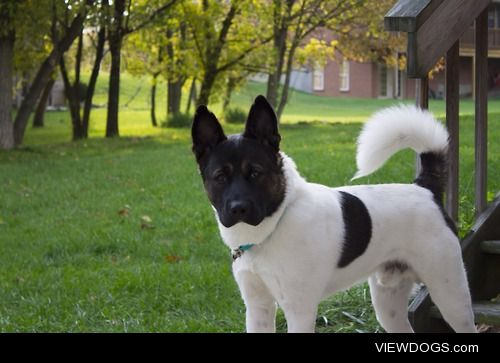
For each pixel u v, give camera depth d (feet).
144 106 127.03
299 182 12.66
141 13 69.72
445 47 15.08
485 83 16.90
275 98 80.18
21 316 17.37
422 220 13.20
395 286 14.23
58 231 27.55
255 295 13.02
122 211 30.25
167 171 41.29
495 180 27.66
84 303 18.35
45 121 107.76
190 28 79.15
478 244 16.14
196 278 19.88
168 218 28.73
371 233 12.94
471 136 44.65
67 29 62.28
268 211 12.15
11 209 32.58
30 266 22.86
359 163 14.20
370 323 16.16
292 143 52.65
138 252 24.22
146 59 86.99
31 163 48.73
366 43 81.97
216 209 12.60
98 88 138.72
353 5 72.84
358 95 148.15
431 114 14.33
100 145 62.75
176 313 17.70
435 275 13.20
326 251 12.41
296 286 12.29
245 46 79.61
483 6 15.67
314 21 76.38
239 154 12.20
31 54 74.13
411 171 33.09
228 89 86.38
